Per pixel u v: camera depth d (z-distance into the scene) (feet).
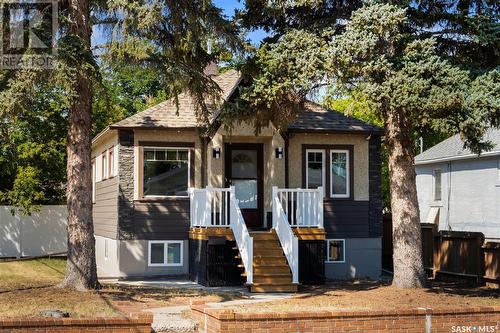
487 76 55.31
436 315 39.83
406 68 53.62
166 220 75.72
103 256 86.48
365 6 56.75
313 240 70.08
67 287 56.59
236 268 67.15
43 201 104.58
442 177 107.14
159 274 75.31
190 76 59.31
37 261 83.51
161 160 76.18
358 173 81.20
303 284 69.31
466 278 71.41
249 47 59.26
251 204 79.61
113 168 79.30
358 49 54.34
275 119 63.87
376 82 55.67
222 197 73.61
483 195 96.02
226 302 54.70
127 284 67.00
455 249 73.56
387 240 91.56
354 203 80.84
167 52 60.44
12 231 93.66
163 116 76.54
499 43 58.59
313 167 80.07
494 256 66.85
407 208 61.77
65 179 101.60
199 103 63.41
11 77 53.93
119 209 74.69
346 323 38.14
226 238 67.26
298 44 58.29
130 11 52.90
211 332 38.29
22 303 48.78
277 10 59.98
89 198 57.62
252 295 60.03
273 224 70.08
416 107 53.06
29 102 53.67
